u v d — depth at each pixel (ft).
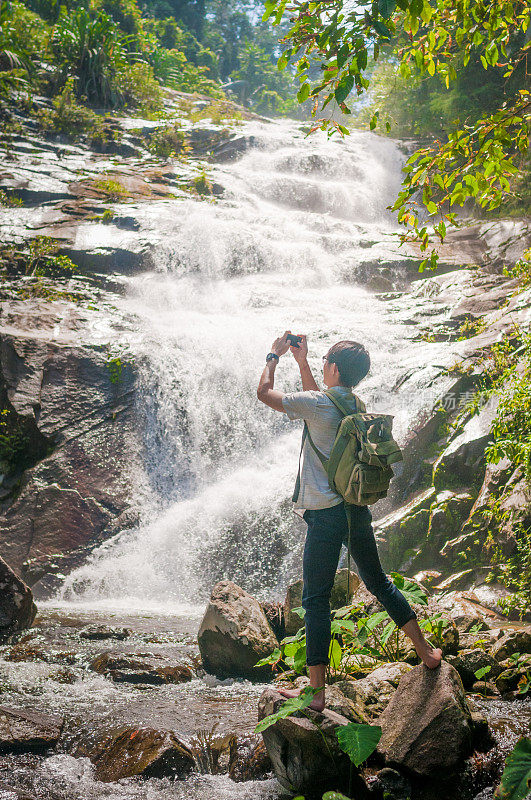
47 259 41.27
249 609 15.64
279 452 32.60
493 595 21.18
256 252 47.62
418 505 25.14
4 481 28.84
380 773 9.86
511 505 22.38
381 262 47.65
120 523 28.48
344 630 13.14
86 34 68.95
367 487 9.54
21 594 17.88
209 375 34.50
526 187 53.72
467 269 46.32
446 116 69.05
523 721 11.16
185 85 96.12
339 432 9.84
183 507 29.86
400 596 10.41
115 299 40.34
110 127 63.57
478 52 62.80
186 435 32.78
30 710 12.21
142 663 15.11
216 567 27.32
